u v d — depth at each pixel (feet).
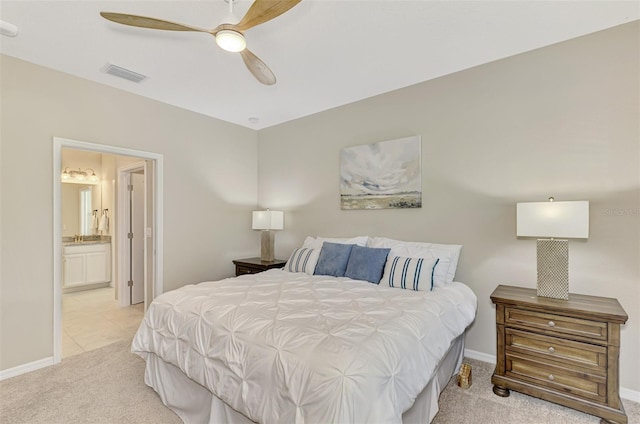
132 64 8.70
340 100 11.50
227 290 7.59
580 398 6.12
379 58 8.47
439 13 6.58
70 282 16.48
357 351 4.39
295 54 8.22
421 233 9.98
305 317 5.69
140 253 14.89
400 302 6.68
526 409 6.46
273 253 13.55
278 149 14.24
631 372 6.91
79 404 6.73
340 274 9.57
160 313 6.95
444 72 9.36
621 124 7.07
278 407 4.35
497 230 8.64
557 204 6.84
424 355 5.27
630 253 6.95
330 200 12.35
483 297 8.83
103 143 9.93
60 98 9.03
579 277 7.47
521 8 6.46
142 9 6.35
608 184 7.19
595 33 7.34
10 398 6.97
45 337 8.55
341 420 3.72
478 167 8.96
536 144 8.09
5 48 7.80
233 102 11.62
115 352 9.43
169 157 11.75
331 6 6.29
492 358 8.66
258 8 5.01
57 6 6.24
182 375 6.32
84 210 18.83
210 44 7.70
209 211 13.08
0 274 7.93
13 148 8.18
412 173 10.14
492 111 8.73
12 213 8.14
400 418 4.24
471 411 6.39
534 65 8.11
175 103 11.68
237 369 5.01
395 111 10.57
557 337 6.39
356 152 11.46
